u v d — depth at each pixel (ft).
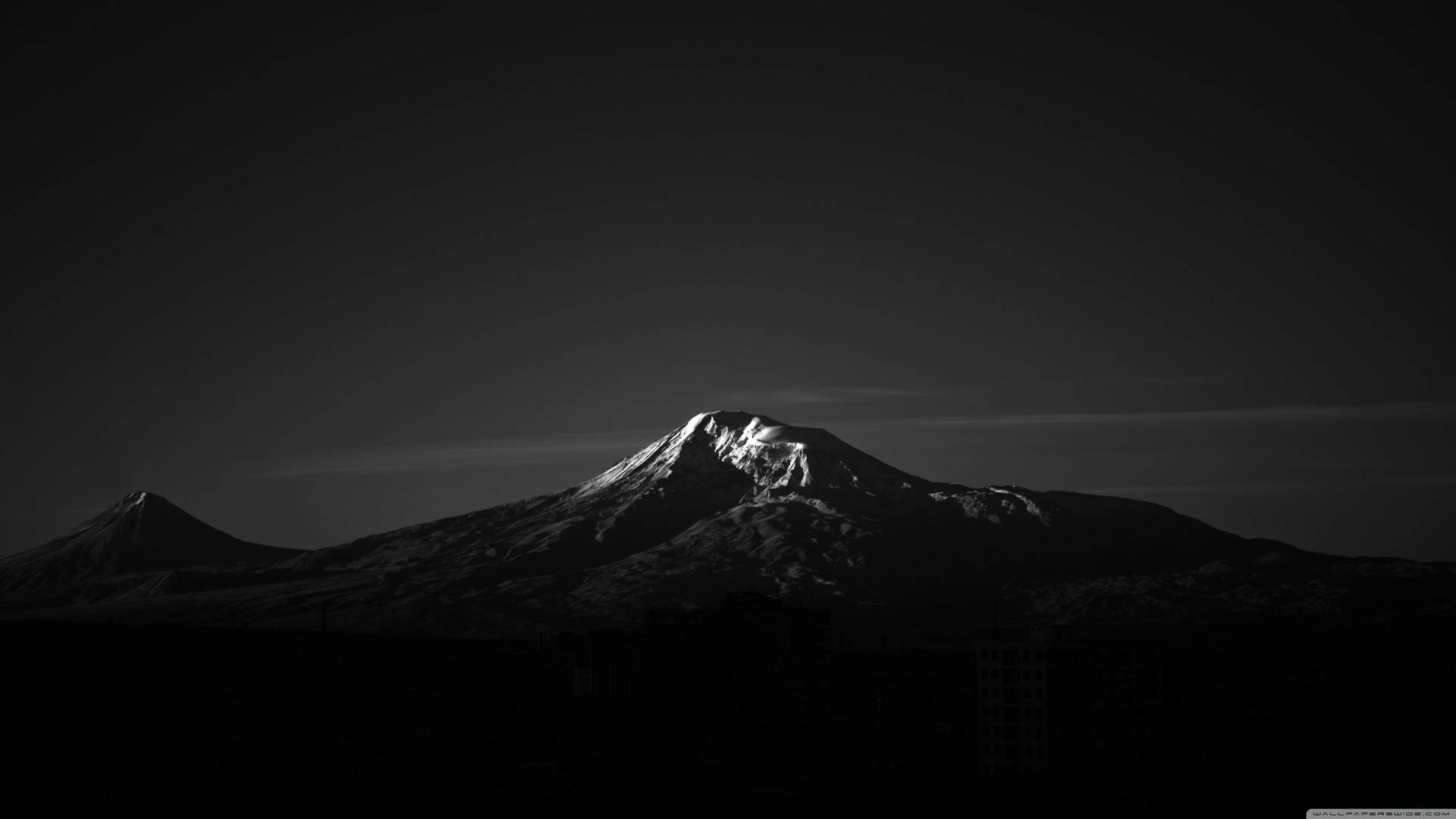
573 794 605.73
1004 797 578.66
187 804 606.55
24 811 598.75
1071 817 551.18
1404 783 645.51
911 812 566.36
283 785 638.94
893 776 638.53
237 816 583.58
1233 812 583.58
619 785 622.54
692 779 638.12
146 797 621.31
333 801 606.55
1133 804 577.43
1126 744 629.51
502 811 582.35
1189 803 593.01
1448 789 632.38
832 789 609.83
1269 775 650.02
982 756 644.27
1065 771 614.34
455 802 600.39
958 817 556.10
